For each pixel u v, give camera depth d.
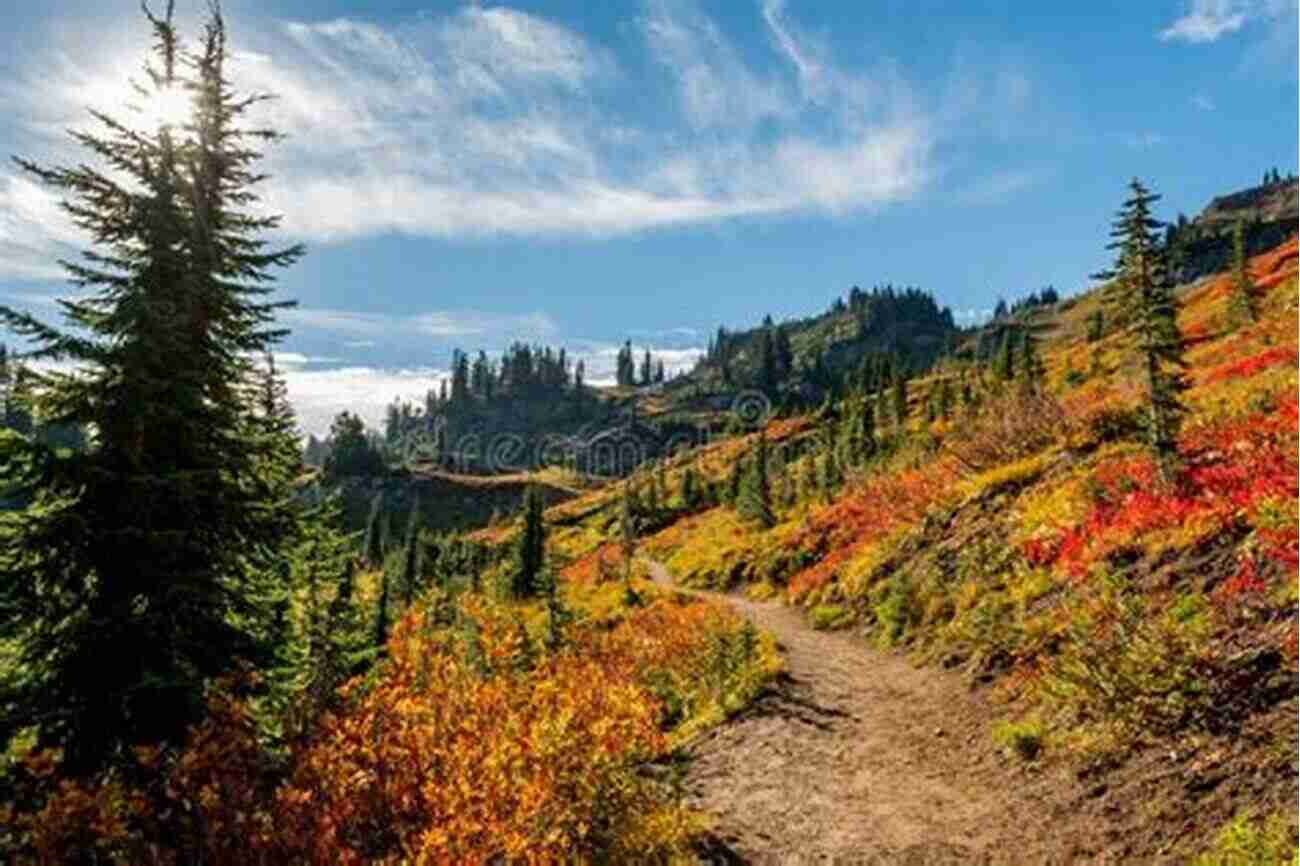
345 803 9.22
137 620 11.66
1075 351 85.19
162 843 9.24
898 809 12.95
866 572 30.95
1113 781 11.55
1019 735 13.66
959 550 26.52
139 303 12.23
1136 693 12.44
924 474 39.22
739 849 12.01
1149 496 20.02
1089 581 18.25
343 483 182.00
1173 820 10.12
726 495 88.75
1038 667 16.06
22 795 10.00
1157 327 21.64
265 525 13.74
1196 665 12.33
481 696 11.69
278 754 11.18
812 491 69.00
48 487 12.03
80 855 8.89
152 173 12.82
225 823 8.97
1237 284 49.78
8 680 11.68
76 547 11.86
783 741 16.62
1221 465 19.78
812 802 13.55
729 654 22.27
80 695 11.65
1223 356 36.81
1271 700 11.16
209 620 12.61
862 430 79.88
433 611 25.66
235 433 14.12
